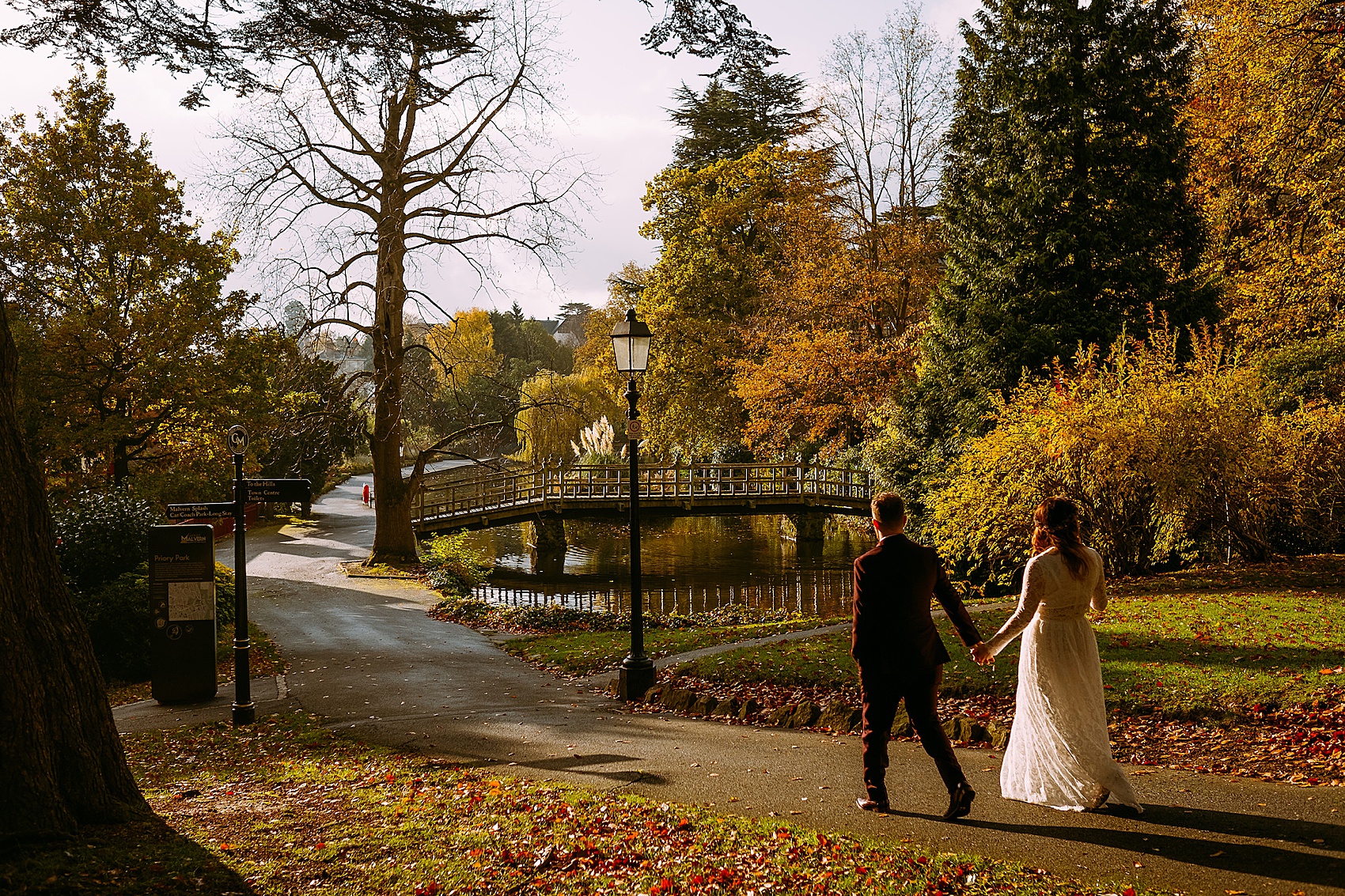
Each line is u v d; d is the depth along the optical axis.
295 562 28.22
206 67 8.08
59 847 4.25
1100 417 13.98
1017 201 20.91
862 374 31.48
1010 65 21.61
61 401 22.22
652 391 39.91
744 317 38.91
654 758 7.02
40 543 4.67
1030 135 20.67
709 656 11.73
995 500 15.33
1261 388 17.11
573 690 11.43
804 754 6.92
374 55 8.38
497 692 11.41
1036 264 20.45
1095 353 16.12
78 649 4.75
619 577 28.39
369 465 74.62
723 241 39.75
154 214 23.28
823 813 5.14
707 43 7.89
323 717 10.12
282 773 7.16
